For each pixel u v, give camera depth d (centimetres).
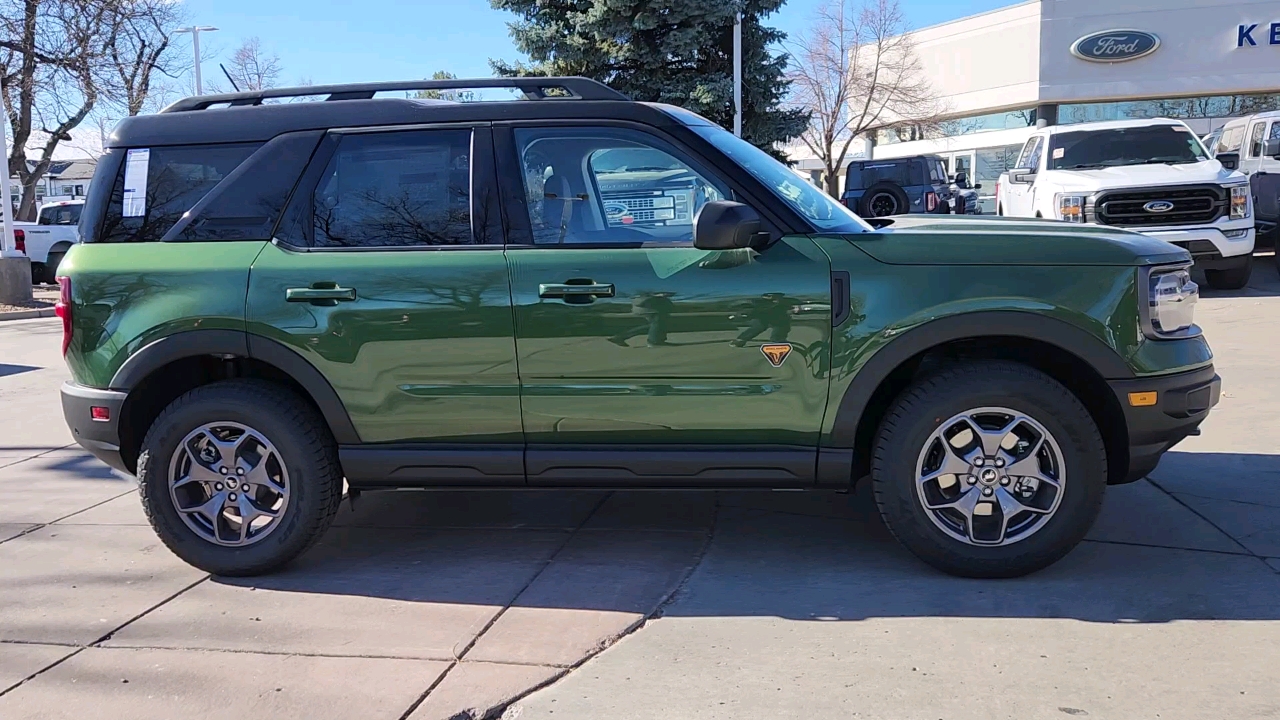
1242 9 2841
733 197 398
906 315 380
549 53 1944
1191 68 2922
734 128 1878
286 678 334
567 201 407
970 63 3322
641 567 427
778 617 371
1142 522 457
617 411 397
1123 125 1259
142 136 428
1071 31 3011
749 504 510
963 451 389
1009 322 377
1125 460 396
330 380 405
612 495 532
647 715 304
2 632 376
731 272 387
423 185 412
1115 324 377
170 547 423
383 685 327
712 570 421
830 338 384
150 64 2241
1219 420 622
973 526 391
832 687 317
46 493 564
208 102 442
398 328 400
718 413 393
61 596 410
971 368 384
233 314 406
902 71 3312
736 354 388
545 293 391
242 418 411
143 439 438
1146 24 2938
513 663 340
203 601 402
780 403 390
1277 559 409
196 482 421
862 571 414
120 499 551
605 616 377
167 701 321
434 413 405
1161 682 314
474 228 405
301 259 408
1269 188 1316
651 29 1914
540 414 400
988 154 3316
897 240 389
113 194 426
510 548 456
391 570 432
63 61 1980
